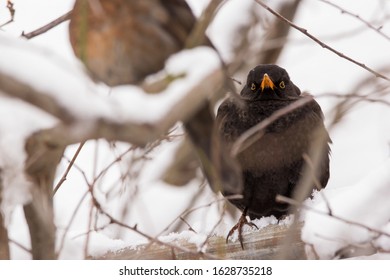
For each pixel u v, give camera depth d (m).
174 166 10.91
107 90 6.37
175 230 11.72
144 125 5.82
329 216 8.43
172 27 8.08
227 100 10.90
